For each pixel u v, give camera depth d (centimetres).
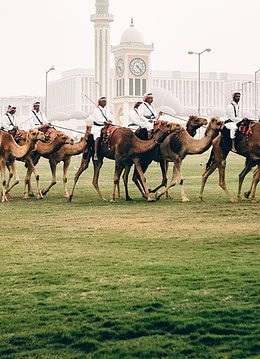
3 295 1122
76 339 933
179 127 2311
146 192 2359
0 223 1862
